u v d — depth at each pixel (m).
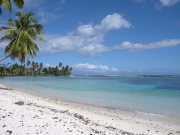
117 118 9.05
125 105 12.86
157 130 7.25
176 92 21.98
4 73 110.44
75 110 10.46
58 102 13.52
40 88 26.39
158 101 14.66
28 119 6.65
